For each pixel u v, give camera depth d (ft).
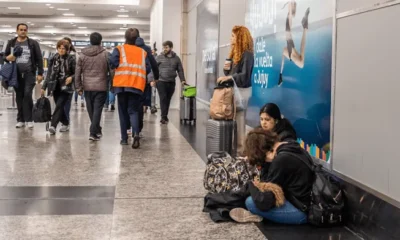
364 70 11.31
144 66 23.70
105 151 22.82
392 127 10.18
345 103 12.25
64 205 13.96
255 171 14.40
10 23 95.55
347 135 12.16
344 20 12.31
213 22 31.27
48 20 89.04
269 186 12.26
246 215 12.57
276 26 17.65
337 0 12.67
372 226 10.93
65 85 27.66
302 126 15.14
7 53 29.53
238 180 14.28
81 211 13.42
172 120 37.37
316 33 14.02
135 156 21.67
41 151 22.49
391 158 10.23
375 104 10.84
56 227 12.07
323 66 13.55
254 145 13.02
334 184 12.30
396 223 10.00
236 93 19.81
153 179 17.31
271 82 18.19
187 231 11.92
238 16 24.16
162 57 34.50
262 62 19.42
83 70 25.70
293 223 12.40
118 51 23.35
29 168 18.76
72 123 34.09
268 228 12.17
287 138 13.53
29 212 13.25
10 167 18.89
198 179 17.38
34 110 28.12
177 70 34.88
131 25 95.96
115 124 34.19
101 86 25.68
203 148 24.06
